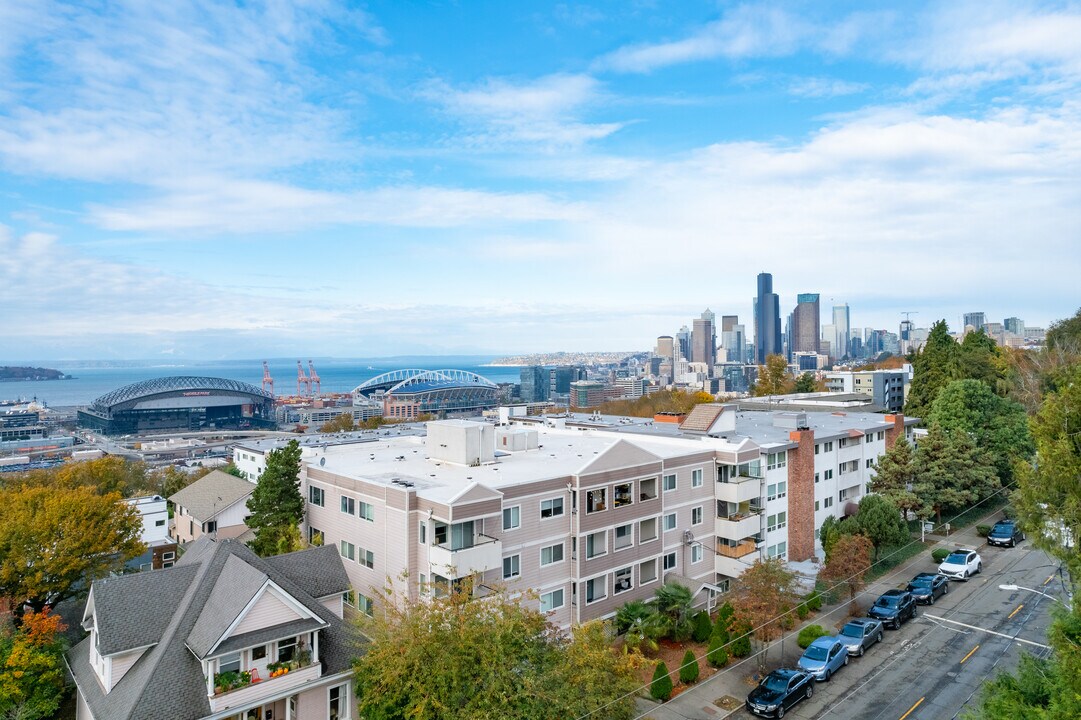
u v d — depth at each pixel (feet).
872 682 114.01
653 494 145.59
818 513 183.73
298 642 93.15
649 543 142.92
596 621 98.12
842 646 120.88
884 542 166.20
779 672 111.34
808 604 144.15
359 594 127.13
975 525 202.69
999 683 77.66
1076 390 85.81
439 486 120.88
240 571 92.32
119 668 87.10
